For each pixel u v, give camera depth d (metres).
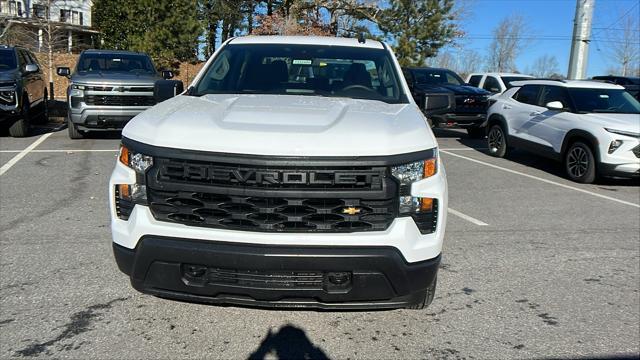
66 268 4.44
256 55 4.71
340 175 2.93
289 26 26.11
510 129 11.02
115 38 26.28
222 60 4.72
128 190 3.18
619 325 3.75
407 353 3.30
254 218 2.96
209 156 2.95
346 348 3.34
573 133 9.22
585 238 5.82
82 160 9.20
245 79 4.46
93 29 30.61
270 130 3.03
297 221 2.94
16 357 3.12
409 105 3.99
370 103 3.93
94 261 4.61
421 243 3.09
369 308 3.12
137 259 3.09
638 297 4.25
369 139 3.02
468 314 3.85
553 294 4.26
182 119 3.24
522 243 5.58
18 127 11.38
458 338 3.50
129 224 3.14
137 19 25.38
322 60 4.64
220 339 3.39
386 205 3.00
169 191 3.04
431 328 3.62
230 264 2.95
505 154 11.38
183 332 3.46
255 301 3.05
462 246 5.42
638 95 16.52
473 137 14.42
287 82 4.43
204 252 2.96
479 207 7.11
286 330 3.53
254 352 3.26
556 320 3.80
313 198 2.93
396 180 2.99
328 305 3.06
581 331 3.65
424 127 3.38
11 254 4.73
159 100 4.55
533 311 3.94
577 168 9.19
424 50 27.72
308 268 2.94
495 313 3.88
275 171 2.92
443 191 3.19
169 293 3.12
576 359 3.28
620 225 6.40
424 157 3.11
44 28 23.53
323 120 3.24
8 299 3.85
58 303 3.81
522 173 9.75
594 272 4.79
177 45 25.45
